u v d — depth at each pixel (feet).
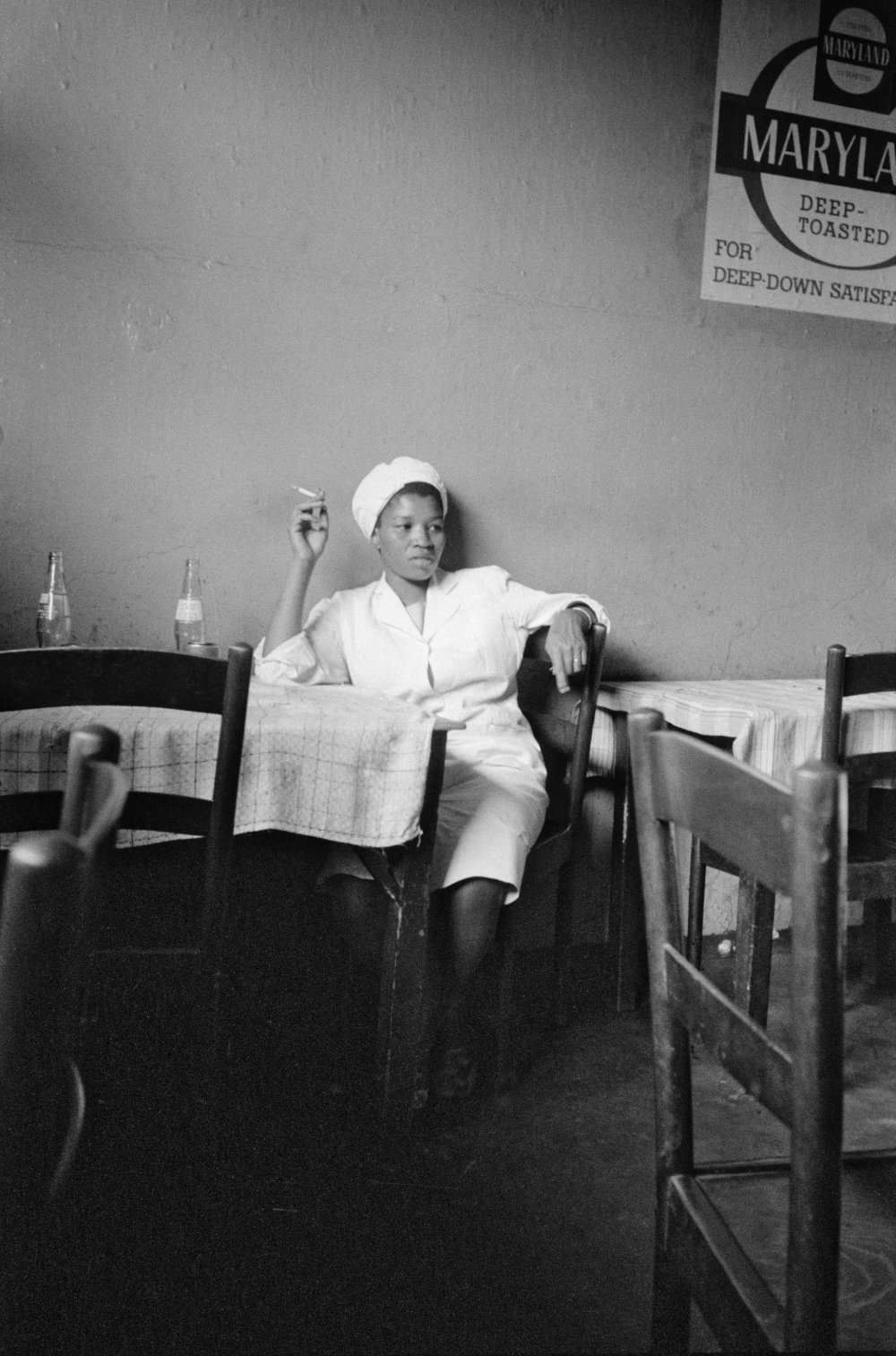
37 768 6.29
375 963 7.74
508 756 8.57
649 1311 5.57
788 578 11.39
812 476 11.35
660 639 10.96
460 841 7.72
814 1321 2.81
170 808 5.95
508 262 10.00
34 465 8.87
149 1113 7.25
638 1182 6.77
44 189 8.65
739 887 8.18
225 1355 5.14
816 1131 2.76
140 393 9.06
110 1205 6.28
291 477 9.53
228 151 9.06
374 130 9.45
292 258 9.34
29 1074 2.16
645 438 10.67
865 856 8.33
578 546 10.55
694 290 10.68
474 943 7.54
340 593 9.36
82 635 9.12
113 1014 7.30
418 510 8.95
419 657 8.98
